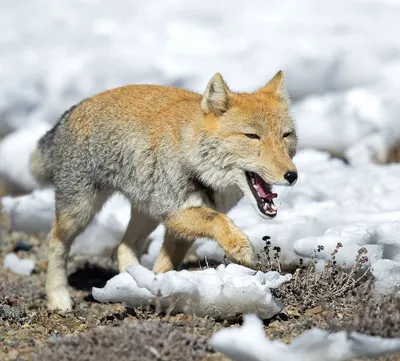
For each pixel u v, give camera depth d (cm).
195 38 3691
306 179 1769
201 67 3322
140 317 1041
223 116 1162
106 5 4231
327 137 2497
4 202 1952
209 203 1227
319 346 810
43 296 1458
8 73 3344
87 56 3497
